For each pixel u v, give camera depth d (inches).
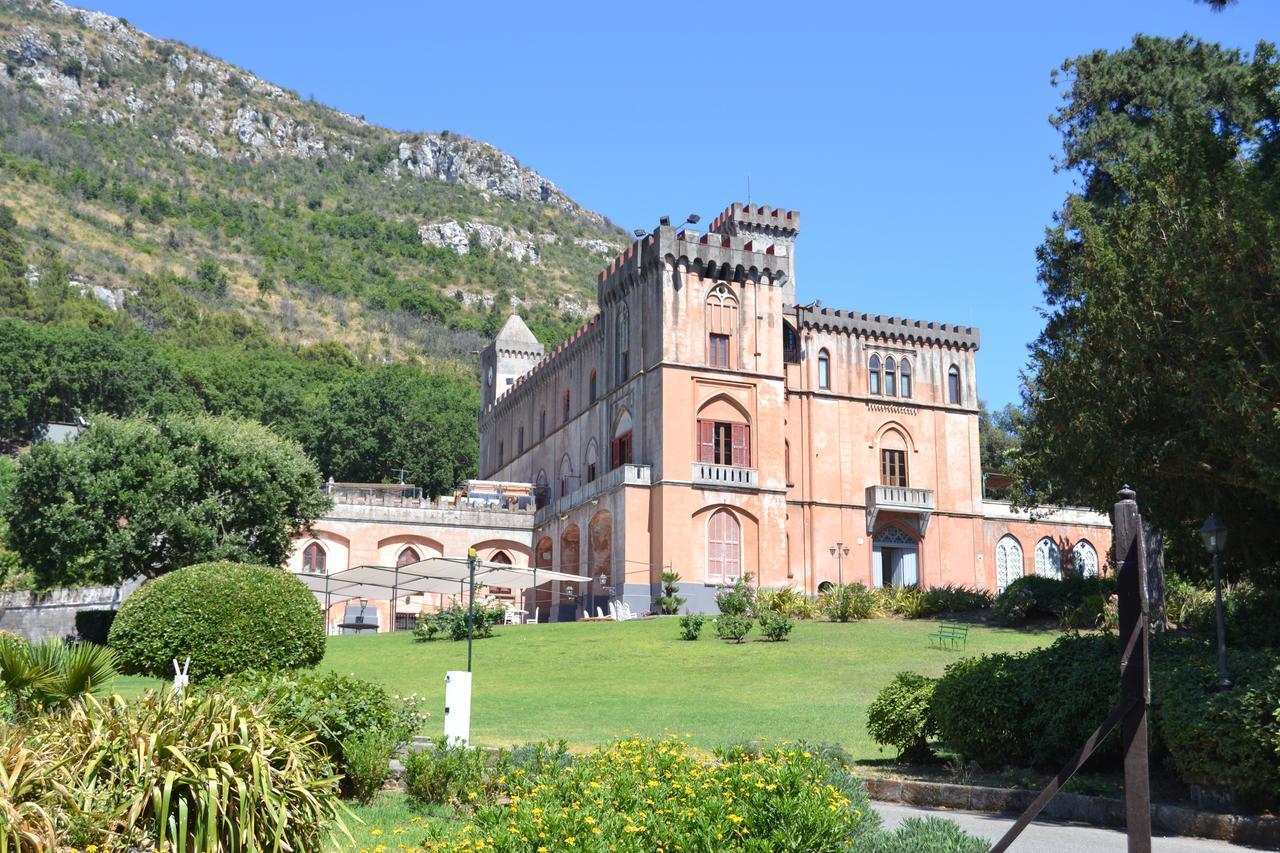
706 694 971.3
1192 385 602.2
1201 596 1205.1
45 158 6958.7
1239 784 482.0
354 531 2263.8
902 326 2230.6
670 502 1833.2
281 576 958.4
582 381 2271.2
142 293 5477.4
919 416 2214.6
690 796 377.7
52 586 2006.6
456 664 1226.0
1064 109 1421.0
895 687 678.5
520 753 534.9
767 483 1910.7
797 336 2151.8
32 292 4638.3
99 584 1974.7
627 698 955.3
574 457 2276.1
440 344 6466.5
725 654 1229.1
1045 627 1422.2
